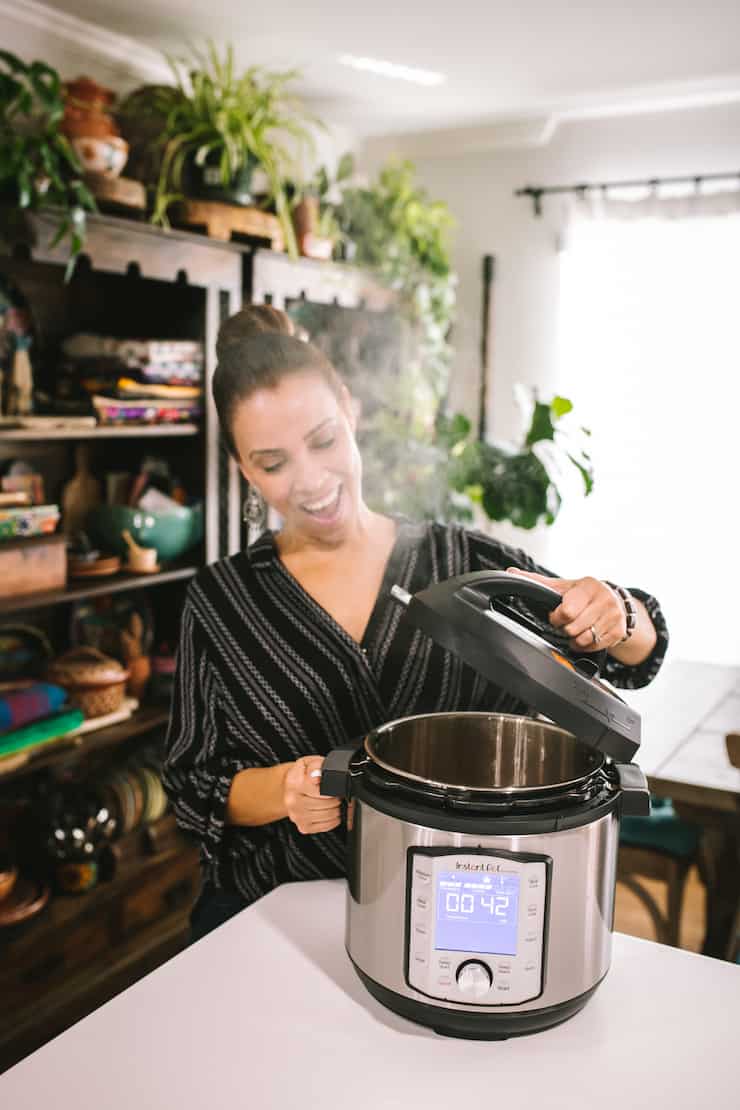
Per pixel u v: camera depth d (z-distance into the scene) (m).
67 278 2.20
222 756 1.23
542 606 1.15
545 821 0.81
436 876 0.82
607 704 0.84
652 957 1.01
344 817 1.01
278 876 1.20
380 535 1.25
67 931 2.43
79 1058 0.83
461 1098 0.79
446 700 1.22
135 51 2.85
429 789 0.84
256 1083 0.80
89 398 2.51
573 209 3.81
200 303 2.69
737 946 2.08
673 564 3.83
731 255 3.61
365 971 0.89
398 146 4.02
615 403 3.85
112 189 2.37
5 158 2.05
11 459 2.61
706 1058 0.84
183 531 2.71
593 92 3.39
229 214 2.70
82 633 2.74
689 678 2.66
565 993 0.85
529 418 3.39
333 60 3.00
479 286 4.08
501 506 3.27
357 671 1.20
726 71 3.14
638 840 2.24
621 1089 0.80
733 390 3.68
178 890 2.77
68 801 2.48
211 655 1.24
